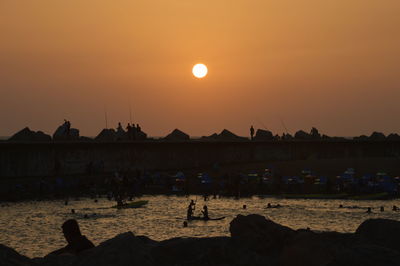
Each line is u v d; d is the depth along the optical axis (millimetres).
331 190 90375
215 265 12320
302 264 11469
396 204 77500
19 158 90375
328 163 108062
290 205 76938
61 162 94750
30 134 106500
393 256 11773
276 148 115812
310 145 117625
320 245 11680
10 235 55594
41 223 62625
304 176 98000
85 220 64375
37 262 11000
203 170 105188
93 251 10742
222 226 59375
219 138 134750
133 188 88000
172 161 106125
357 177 102125
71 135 109750
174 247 13141
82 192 89375
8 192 84312
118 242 10812
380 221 13797
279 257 12125
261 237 12898
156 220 64062
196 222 62125
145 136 114125
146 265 10617
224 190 94000
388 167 105750
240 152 113000
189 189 94812
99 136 118500
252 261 12242
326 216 65562
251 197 88188
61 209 73625
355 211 70062
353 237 13406
